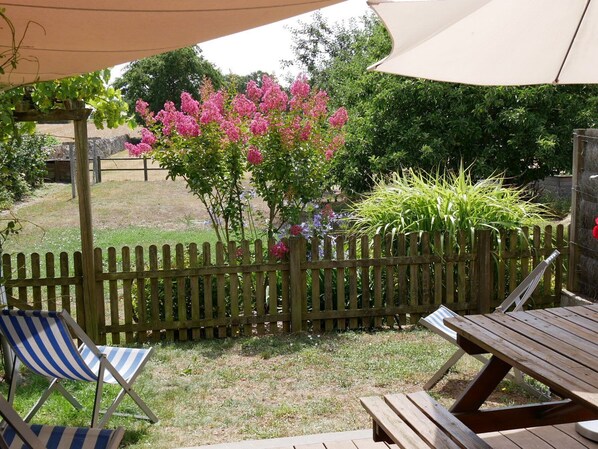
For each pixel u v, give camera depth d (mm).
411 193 8812
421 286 8430
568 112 14375
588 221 8023
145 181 25453
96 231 16688
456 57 3951
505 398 5695
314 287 8016
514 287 8367
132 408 5672
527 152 14633
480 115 14711
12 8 3793
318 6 3801
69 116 7258
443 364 6461
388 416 3848
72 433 3598
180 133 8320
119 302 10078
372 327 8203
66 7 3750
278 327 8398
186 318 7930
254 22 4180
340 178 15938
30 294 10344
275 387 6168
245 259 7906
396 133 15086
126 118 7980
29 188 20969
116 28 4277
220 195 8992
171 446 4930
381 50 16344
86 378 4953
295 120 8586
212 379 6406
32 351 4859
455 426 3574
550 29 3848
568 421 4359
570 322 4156
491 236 8391
